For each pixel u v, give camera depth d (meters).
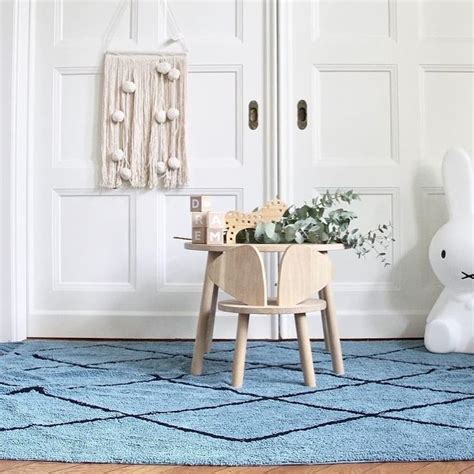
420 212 2.68
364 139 2.68
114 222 2.69
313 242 2.00
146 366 2.08
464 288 2.34
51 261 2.69
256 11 2.69
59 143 2.71
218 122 2.68
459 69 2.70
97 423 1.43
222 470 1.18
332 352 1.97
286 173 2.66
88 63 2.70
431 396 1.67
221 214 1.97
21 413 1.51
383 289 2.66
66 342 2.59
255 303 1.76
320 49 2.68
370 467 1.19
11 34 2.62
